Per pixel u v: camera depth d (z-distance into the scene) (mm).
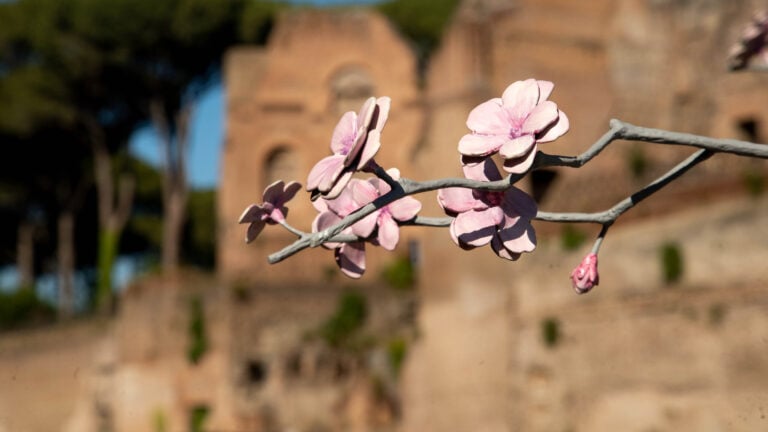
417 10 51688
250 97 40750
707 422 21609
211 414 35844
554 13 28859
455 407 26641
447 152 27328
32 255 53406
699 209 22984
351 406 33750
